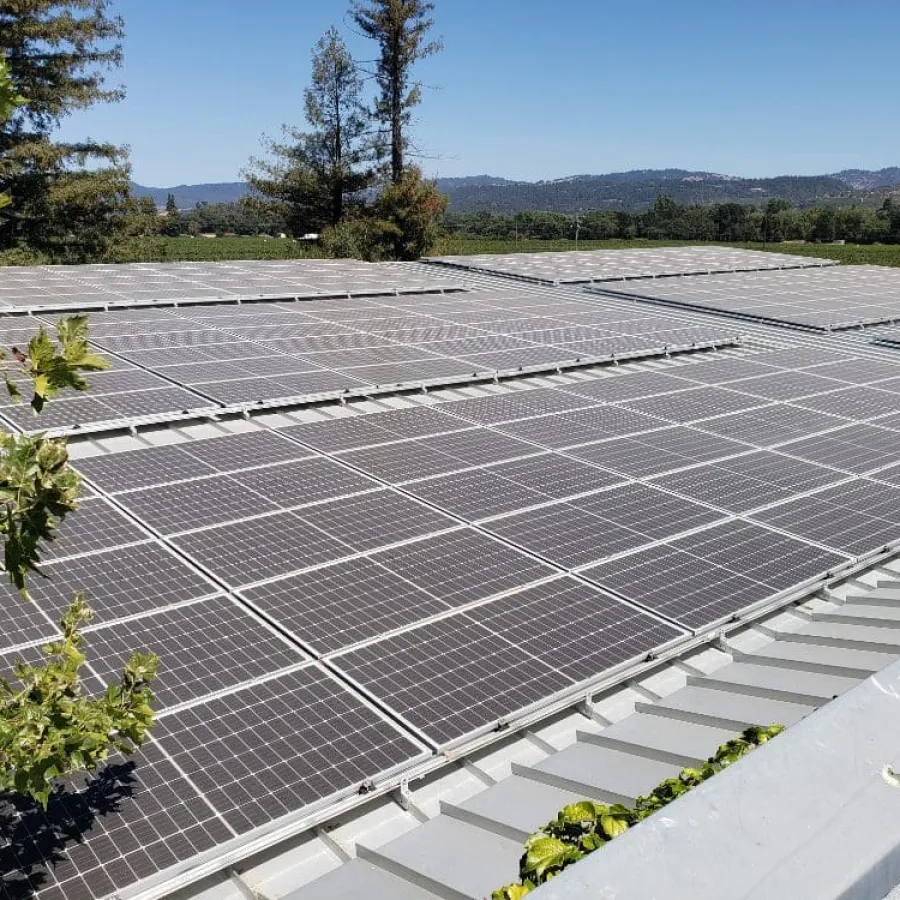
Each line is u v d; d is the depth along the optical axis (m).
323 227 73.56
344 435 14.77
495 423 15.89
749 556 10.95
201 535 10.68
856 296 36.75
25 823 6.22
